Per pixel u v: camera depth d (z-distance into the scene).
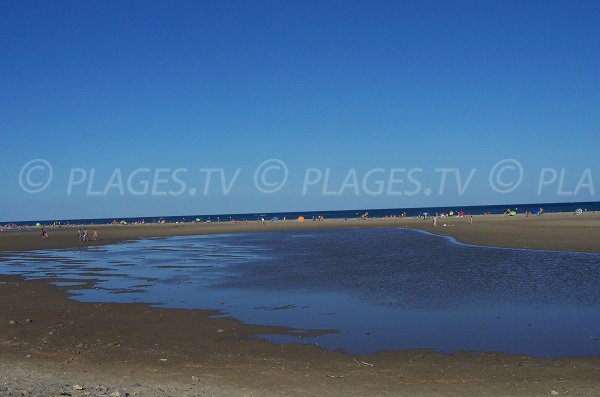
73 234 83.62
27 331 15.20
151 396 8.44
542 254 33.22
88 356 12.36
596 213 101.19
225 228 95.50
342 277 25.89
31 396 7.90
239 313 17.67
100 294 22.25
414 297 19.91
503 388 9.66
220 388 9.49
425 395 9.23
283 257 37.72
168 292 22.59
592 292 20.00
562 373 10.70
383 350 12.80
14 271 31.88
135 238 69.75
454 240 47.94
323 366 11.46
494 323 15.38
